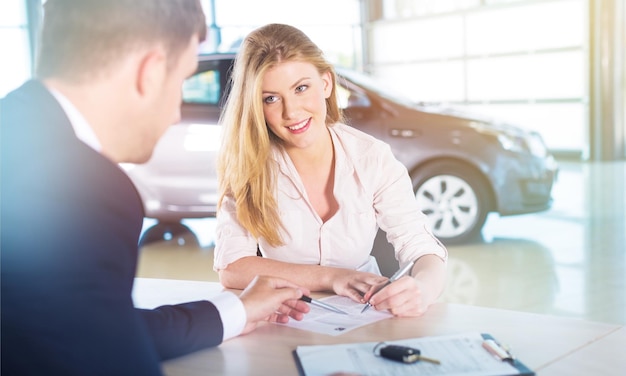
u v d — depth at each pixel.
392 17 13.04
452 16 11.97
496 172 4.81
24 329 0.77
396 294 1.45
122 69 0.86
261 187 1.79
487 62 11.60
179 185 4.91
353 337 1.32
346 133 1.88
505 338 1.27
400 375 1.09
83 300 0.80
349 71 5.22
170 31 0.89
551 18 10.64
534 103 11.05
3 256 0.79
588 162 10.16
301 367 1.16
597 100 10.09
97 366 0.79
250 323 1.36
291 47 1.69
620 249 4.64
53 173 0.82
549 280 3.94
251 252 1.83
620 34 9.93
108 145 0.90
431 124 4.86
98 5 0.85
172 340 1.23
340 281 1.62
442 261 1.77
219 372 1.18
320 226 1.85
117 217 0.85
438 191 4.90
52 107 0.85
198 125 4.88
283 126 1.74
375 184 1.86
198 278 4.22
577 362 1.15
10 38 11.29
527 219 5.86
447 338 1.26
